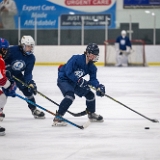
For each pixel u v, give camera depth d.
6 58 15.23
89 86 15.28
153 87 28.16
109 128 14.67
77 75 14.97
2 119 15.73
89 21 49.38
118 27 49.38
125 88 27.53
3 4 48.69
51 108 19.09
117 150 11.58
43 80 32.22
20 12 49.03
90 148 11.80
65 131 14.10
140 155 11.04
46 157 10.82
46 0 49.50
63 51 48.97
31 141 12.64
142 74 37.88
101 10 49.47
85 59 14.86
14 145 12.11
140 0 49.47
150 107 19.73
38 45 49.25
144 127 14.90
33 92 15.65
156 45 48.94
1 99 13.69
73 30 49.38
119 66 48.38
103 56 49.44
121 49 47.94
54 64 49.09
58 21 49.28
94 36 49.47
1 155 11.01
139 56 48.88
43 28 49.22
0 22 48.81
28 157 10.80
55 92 25.28
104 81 31.73
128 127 14.88
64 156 10.92
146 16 48.97
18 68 15.80
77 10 49.62
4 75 13.06
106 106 19.89
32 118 16.53
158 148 11.83
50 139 12.92
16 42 49.03
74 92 15.50
